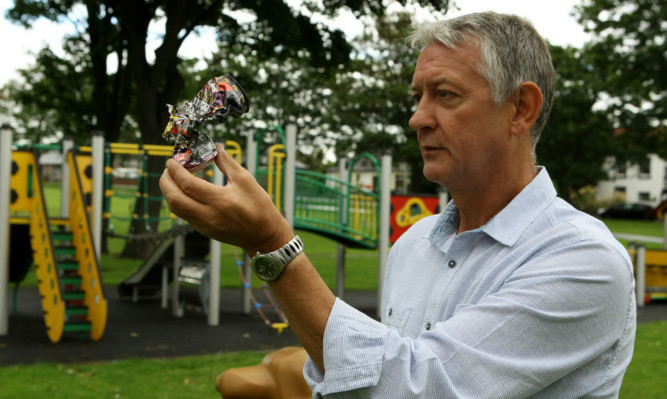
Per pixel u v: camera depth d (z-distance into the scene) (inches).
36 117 1434.5
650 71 969.5
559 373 41.0
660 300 515.8
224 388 73.1
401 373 38.3
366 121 1542.8
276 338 327.3
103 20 735.7
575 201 1934.1
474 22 48.2
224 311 415.8
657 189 2159.2
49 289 315.6
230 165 37.5
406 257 60.5
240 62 1237.7
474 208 52.5
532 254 46.5
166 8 709.3
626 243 954.7
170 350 291.1
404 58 1471.5
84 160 386.6
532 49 49.1
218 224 37.0
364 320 40.0
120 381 223.3
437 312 51.2
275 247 39.0
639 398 203.5
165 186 36.7
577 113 1423.5
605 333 43.0
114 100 768.9
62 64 794.2
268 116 1793.8
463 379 39.2
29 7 731.4
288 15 660.7
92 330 311.1
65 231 361.4
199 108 36.5
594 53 1013.2
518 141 50.4
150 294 475.5
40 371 236.4
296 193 408.8
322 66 747.4
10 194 337.7
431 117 49.1
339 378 38.3
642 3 956.6
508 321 40.9
